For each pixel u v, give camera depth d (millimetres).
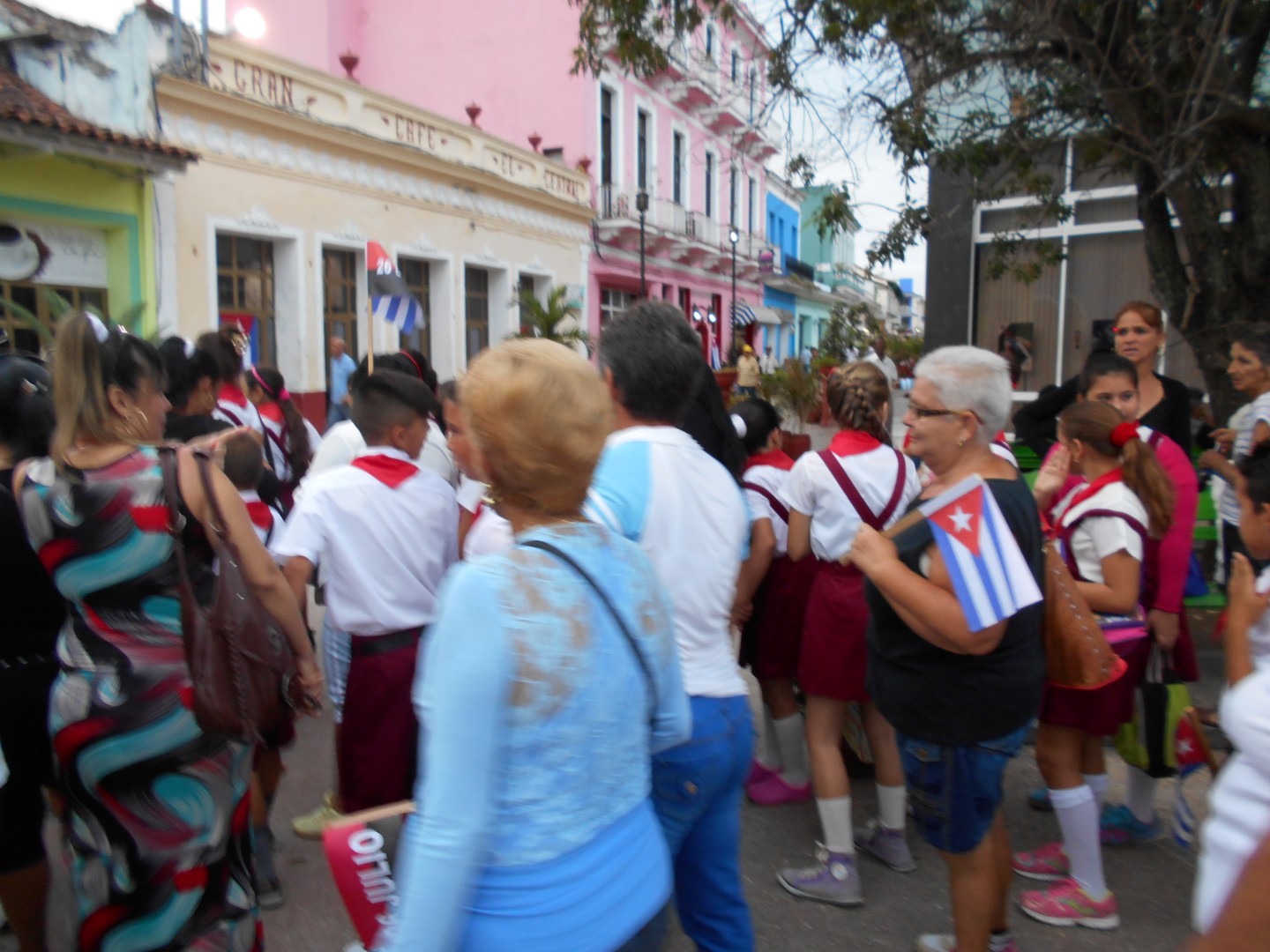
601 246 20359
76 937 2021
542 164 17625
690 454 2123
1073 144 7180
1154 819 3328
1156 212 5992
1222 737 3908
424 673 1318
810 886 2990
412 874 1239
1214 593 4375
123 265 9547
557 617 1320
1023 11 6242
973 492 2059
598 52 7785
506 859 1297
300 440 5086
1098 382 3246
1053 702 2656
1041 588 2195
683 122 24312
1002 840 2475
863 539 2150
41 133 7922
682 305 25422
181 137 10031
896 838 3191
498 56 19766
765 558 3123
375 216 13266
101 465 1930
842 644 2896
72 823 1981
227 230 10836
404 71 20625
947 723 2166
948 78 6762
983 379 2195
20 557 2078
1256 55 5637
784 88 6887
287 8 19453
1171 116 5707
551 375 1410
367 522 2684
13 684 2131
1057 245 8016
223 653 1982
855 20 6555
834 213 7070
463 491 3234
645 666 1450
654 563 1964
